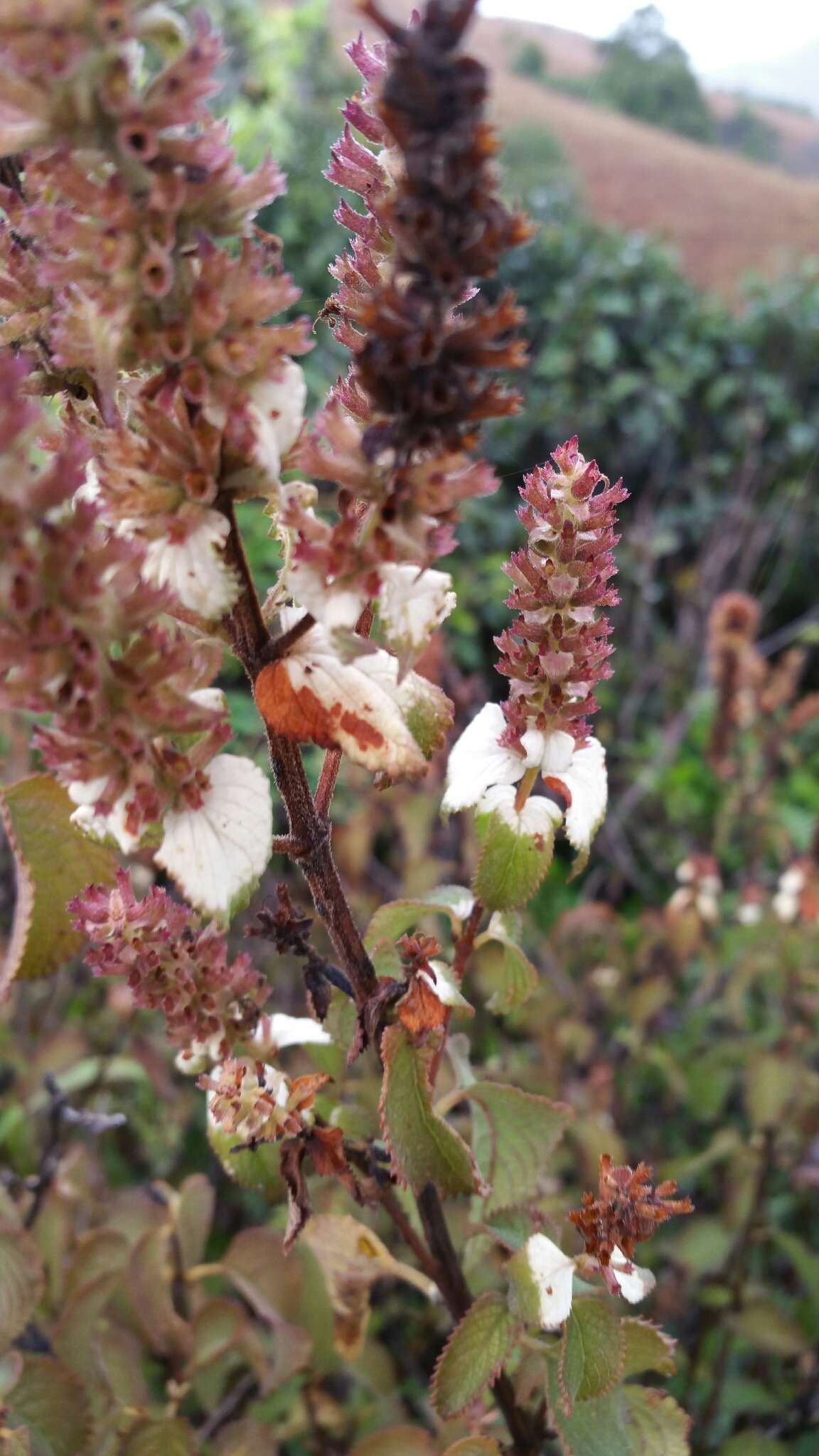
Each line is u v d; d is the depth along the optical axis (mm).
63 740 253
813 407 1574
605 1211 294
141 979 286
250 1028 297
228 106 1061
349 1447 464
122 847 265
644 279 1515
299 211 1140
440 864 568
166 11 233
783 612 1442
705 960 726
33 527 235
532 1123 344
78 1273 399
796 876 665
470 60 227
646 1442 321
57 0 223
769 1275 648
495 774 321
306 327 245
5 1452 324
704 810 1021
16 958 298
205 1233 412
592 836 324
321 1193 402
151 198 233
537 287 1501
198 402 244
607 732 1106
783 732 815
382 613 257
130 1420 372
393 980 298
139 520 254
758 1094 532
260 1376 399
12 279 267
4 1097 542
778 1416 541
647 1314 572
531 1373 334
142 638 251
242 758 271
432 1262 330
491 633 1179
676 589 1336
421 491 246
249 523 606
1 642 238
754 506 1480
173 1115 601
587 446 1455
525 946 768
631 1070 675
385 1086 287
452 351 241
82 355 243
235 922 658
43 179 237
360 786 624
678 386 1476
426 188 231
